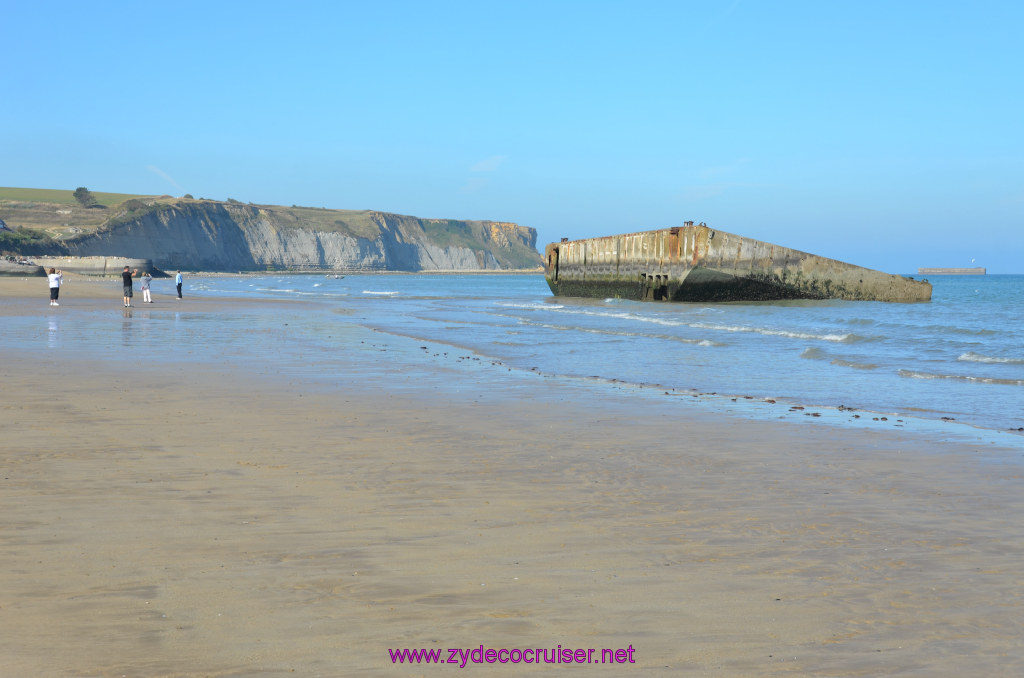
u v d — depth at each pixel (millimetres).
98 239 189625
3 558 4852
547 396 12906
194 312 36344
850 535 5652
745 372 16875
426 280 172000
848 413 11594
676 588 4543
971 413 11844
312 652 3660
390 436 9273
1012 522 6031
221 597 4285
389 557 5004
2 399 11305
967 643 3863
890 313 40031
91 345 19844
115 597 4258
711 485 7156
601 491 6871
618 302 53531
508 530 5641
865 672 3549
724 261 48312
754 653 3727
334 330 27125
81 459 7688
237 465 7590
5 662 3508
